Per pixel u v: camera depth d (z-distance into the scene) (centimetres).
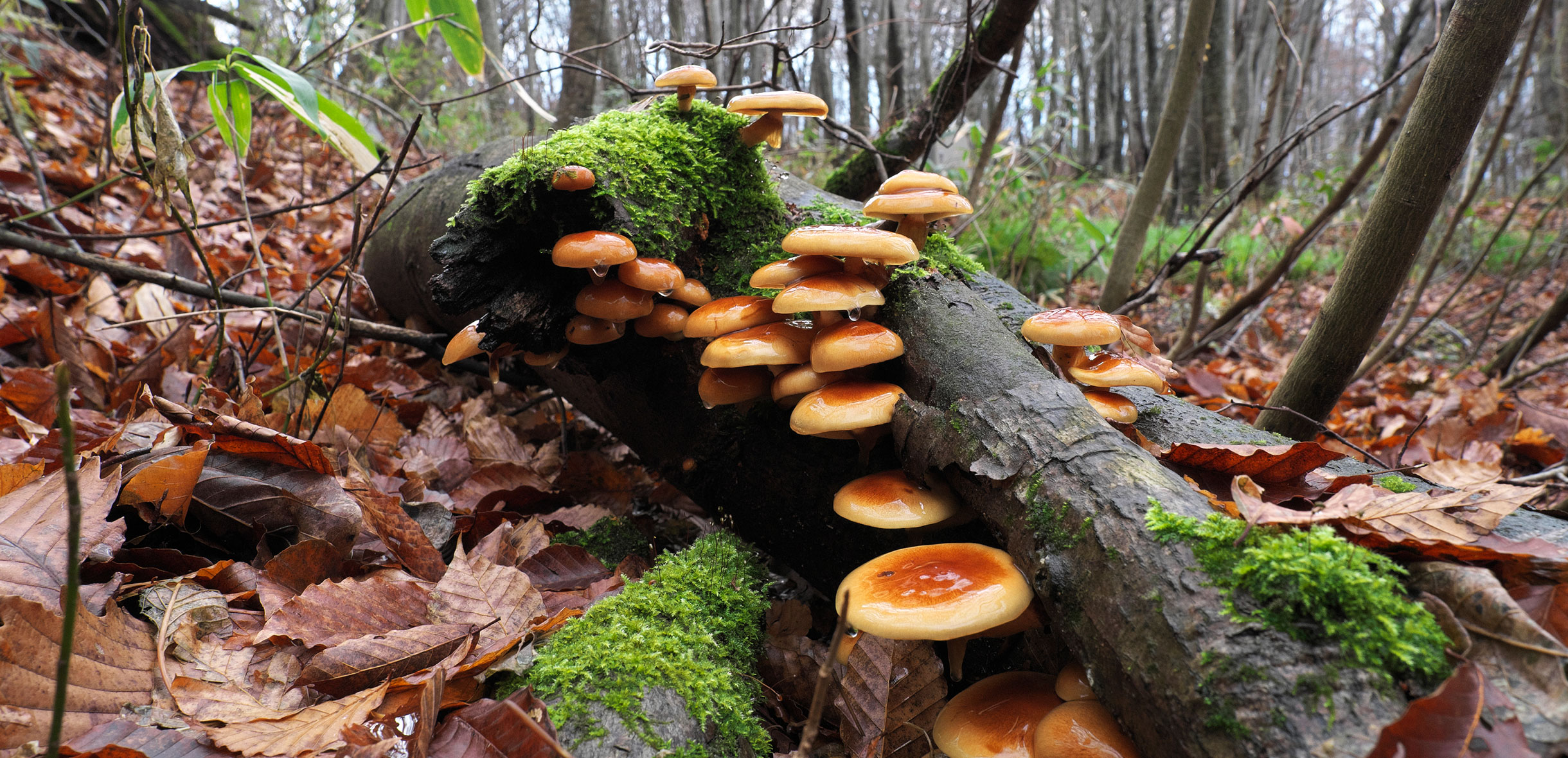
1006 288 250
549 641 174
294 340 401
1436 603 124
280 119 824
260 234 551
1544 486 141
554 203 218
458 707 158
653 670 165
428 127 683
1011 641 196
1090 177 774
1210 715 124
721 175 253
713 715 165
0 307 339
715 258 260
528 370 361
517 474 302
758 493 247
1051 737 151
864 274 220
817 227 211
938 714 174
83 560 162
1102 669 145
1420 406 480
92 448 203
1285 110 1528
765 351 201
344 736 139
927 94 459
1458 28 217
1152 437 214
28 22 520
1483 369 533
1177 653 130
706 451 254
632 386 265
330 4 529
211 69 247
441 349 376
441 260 220
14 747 119
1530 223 1194
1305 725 115
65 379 83
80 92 668
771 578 274
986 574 163
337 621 171
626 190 227
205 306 414
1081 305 725
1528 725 107
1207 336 498
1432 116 227
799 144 708
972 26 396
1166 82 1745
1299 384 281
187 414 216
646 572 213
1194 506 146
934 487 191
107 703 134
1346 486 171
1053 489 158
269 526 202
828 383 208
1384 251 246
